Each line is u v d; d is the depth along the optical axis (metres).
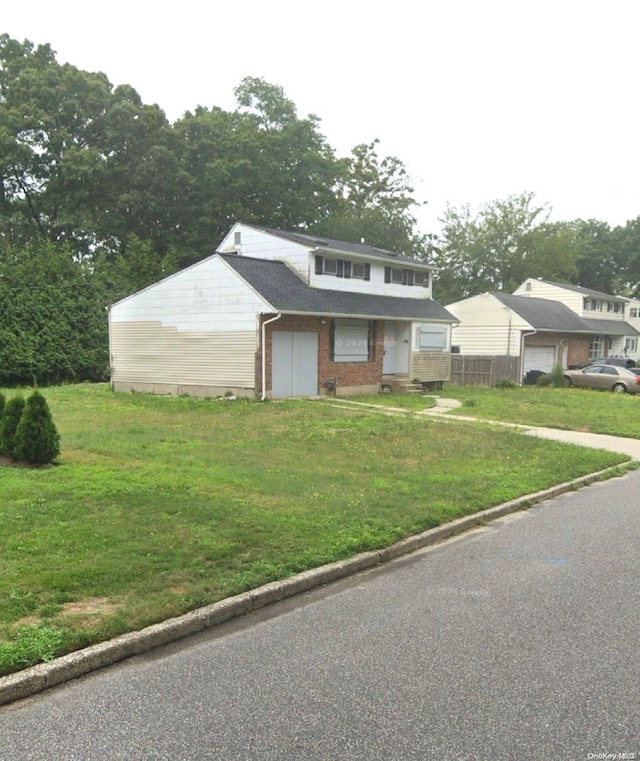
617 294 65.94
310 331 20.52
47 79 33.88
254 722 3.30
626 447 13.38
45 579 4.82
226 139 37.34
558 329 33.44
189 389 20.77
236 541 5.96
